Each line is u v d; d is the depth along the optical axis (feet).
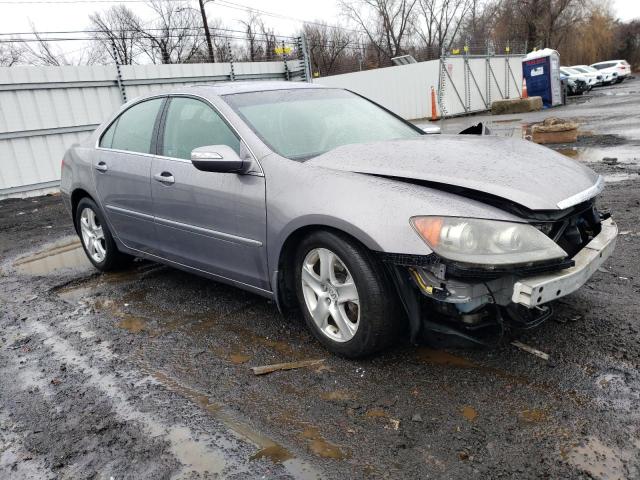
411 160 9.66
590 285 12.33
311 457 7.43
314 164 10.12
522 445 7.32
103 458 7.84
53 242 21.98
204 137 12.07
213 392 9.32
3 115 33.27
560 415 7.86
